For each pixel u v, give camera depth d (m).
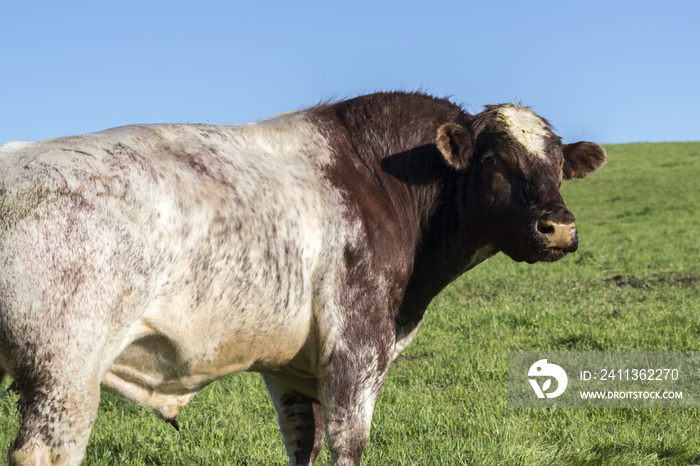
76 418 2.89
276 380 4.47
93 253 2.97
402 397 6.34
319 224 3.84
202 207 3.34
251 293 3.49
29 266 2.83
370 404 3.99
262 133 3.99
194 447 5.29
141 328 3.22
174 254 3.23
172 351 3.40
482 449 4.87
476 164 4.55
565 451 4.95
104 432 5.70
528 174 4.39
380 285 4.04
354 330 3.91
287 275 3.64
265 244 3.54
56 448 2.86
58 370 2.86
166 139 3.56
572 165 5.07
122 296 3.05
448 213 4.68
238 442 5.43
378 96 4.62
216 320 3.43
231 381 7.19
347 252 3.92
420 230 4.64
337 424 3.90
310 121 4.24
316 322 3.85
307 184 3.90
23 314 2.81
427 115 4.67
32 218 2.88
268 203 3.63
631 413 5.86
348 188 4.07
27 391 2.86
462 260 4.77
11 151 3.08
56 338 2.85
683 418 5.63
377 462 4.95
